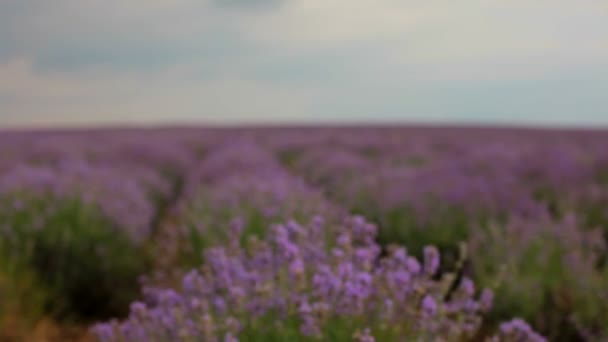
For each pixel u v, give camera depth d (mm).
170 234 5895
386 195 6180
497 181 6684
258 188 5777
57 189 5547
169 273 4812
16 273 4309
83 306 4598
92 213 5133
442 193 5965
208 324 2164
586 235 4996
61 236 4742
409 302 2289
